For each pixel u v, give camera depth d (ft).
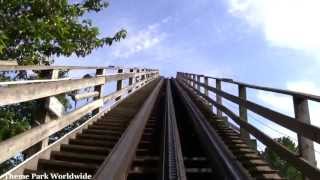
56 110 20.77
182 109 57.67
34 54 35.22
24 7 32.76
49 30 32.99
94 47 38.42
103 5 39.42
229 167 20.93
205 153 29.78
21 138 16.49
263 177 20.97
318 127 14.73
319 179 14.85
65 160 22.27
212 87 44.39
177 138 29.89
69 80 23.31
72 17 37.04
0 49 27.22
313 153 16.99
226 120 37.70
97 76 32.68
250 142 27.99
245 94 28.35
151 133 35.32
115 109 42.29
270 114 20.42
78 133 28.81
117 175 18.85
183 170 22.02
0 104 13.73
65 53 36.09
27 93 16.11
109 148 24.72
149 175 24.64
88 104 29.96
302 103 17.20
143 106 42.80
